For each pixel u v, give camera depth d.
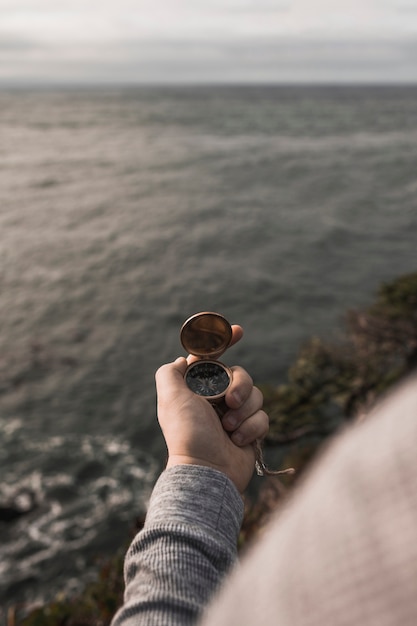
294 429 14.31
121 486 20.20
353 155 113.50
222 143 140.88
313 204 73.31
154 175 98.06
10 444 23.05
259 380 30.12
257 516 7.82
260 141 143.38
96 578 15.79
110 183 91.50
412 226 61.38
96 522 18.17
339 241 56.56
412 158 107.00
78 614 6.25
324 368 16.39
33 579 15.88
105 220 67.25
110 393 27.98
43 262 50.72
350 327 18.64
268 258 51.72
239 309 40.28
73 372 30.20
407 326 17.44
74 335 35.28
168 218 67.44
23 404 26.66
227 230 61.28
